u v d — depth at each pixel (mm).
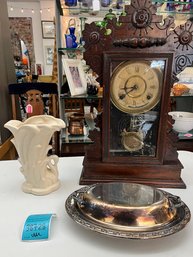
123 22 569
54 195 606
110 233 417
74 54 1713
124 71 607
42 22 4980
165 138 638
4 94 2039
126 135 651
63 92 1706
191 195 610
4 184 668
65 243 441
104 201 478
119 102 631
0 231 472
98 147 655
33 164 580
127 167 654
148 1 557
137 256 411
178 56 587
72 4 1558
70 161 839
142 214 446
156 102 628
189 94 1638
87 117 1740
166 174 652
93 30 575
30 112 1800
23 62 4926
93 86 1646
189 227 480
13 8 4934
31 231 450
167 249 427
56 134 1593
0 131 1828
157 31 574
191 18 1629
